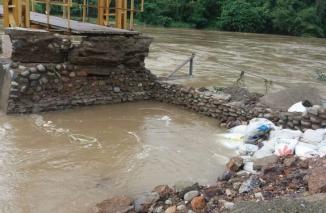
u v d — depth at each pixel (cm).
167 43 3062
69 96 1166
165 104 1284
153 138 989
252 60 2497
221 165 847
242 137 983
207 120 1149
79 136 973
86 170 801
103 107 1208
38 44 1107
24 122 1037
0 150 862
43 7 3575
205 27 5516
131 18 1344
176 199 660
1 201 670
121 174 791
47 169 795
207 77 1780
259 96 1236
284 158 788
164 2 5306
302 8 5950
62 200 684
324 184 604
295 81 1880
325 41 4778
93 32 1169
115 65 1242
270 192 643
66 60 1163
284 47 3491
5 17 1183
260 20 5444
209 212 607
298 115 988
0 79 1130
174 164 846
